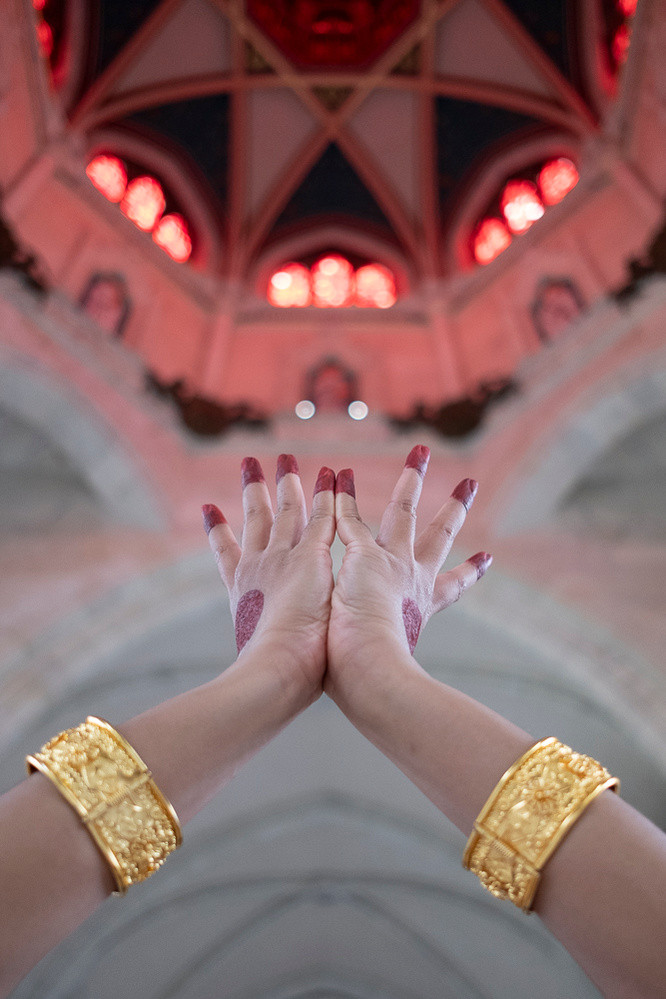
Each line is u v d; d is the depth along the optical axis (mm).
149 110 13586
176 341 12023
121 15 12953
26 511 9055
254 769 9641
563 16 13078
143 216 13133
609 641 7594
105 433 8484
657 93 10102
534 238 11984
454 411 9898
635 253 10414
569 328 9219
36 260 8586
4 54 9734
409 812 9992
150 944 10156
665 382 7980
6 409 8367
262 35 13844
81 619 7738
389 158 14461
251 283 13820
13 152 10352
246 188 14227
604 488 9453
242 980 11195
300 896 10664
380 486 9414
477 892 10039
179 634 8508
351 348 12445
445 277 13594
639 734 6996
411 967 11180
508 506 8945
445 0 13594
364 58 14180
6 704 6855
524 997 10594
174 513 9008
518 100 13625
